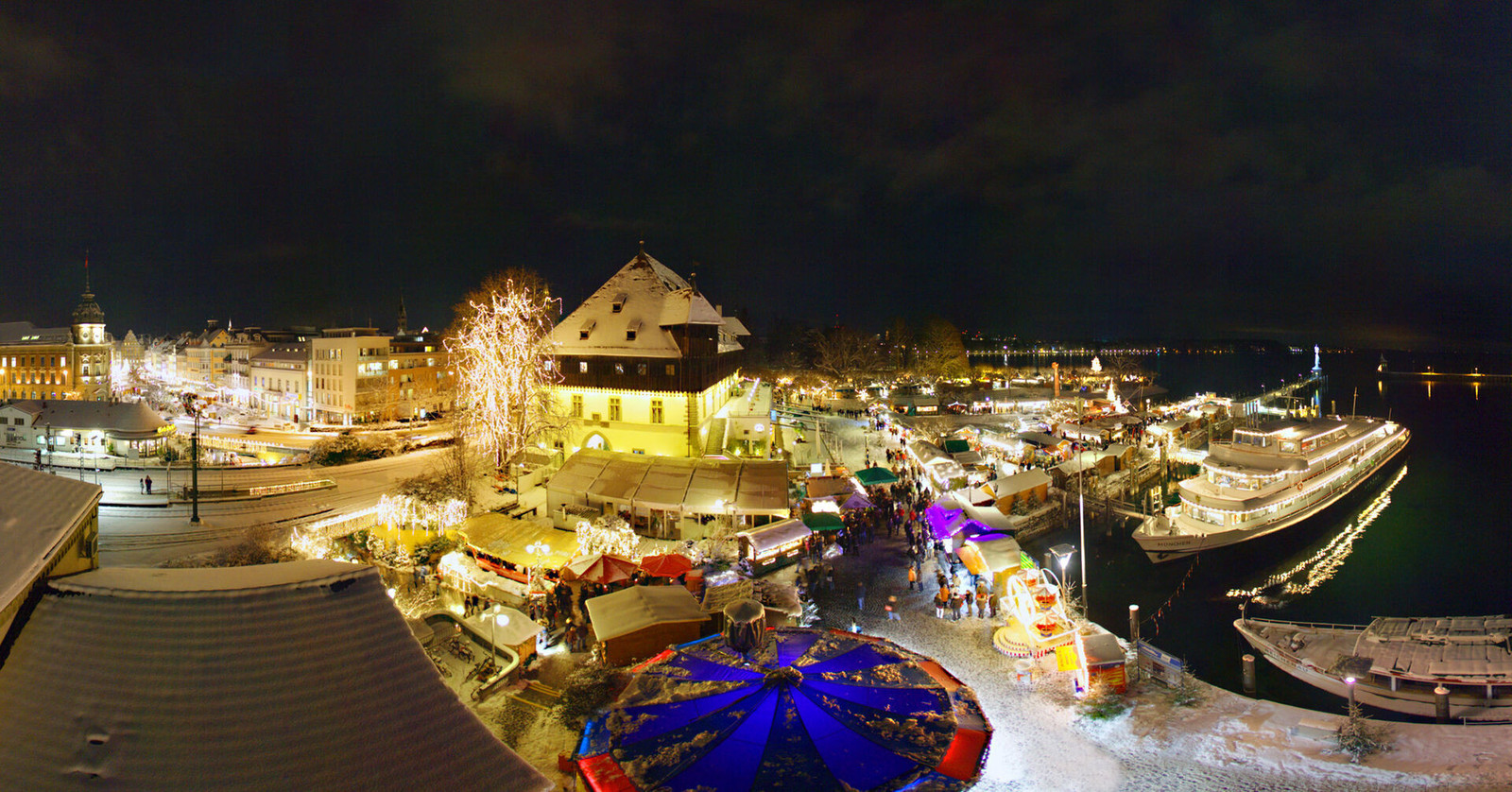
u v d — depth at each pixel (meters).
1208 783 20.19
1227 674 35.69
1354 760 21.41
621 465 47.31
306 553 38.00
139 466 67.00
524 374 57.84
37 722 9.58
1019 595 29.53
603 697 23.98
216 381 151.50
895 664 17.94
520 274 68.06
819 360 150.62
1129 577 47.12
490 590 34.66
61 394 116.38
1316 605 45.12
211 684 9.94
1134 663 27.03
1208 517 51.81
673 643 26.42
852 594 33.84
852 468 64.38
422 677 11.05
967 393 118.88
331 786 9.38
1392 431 81.69
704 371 56.81
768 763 13.98
